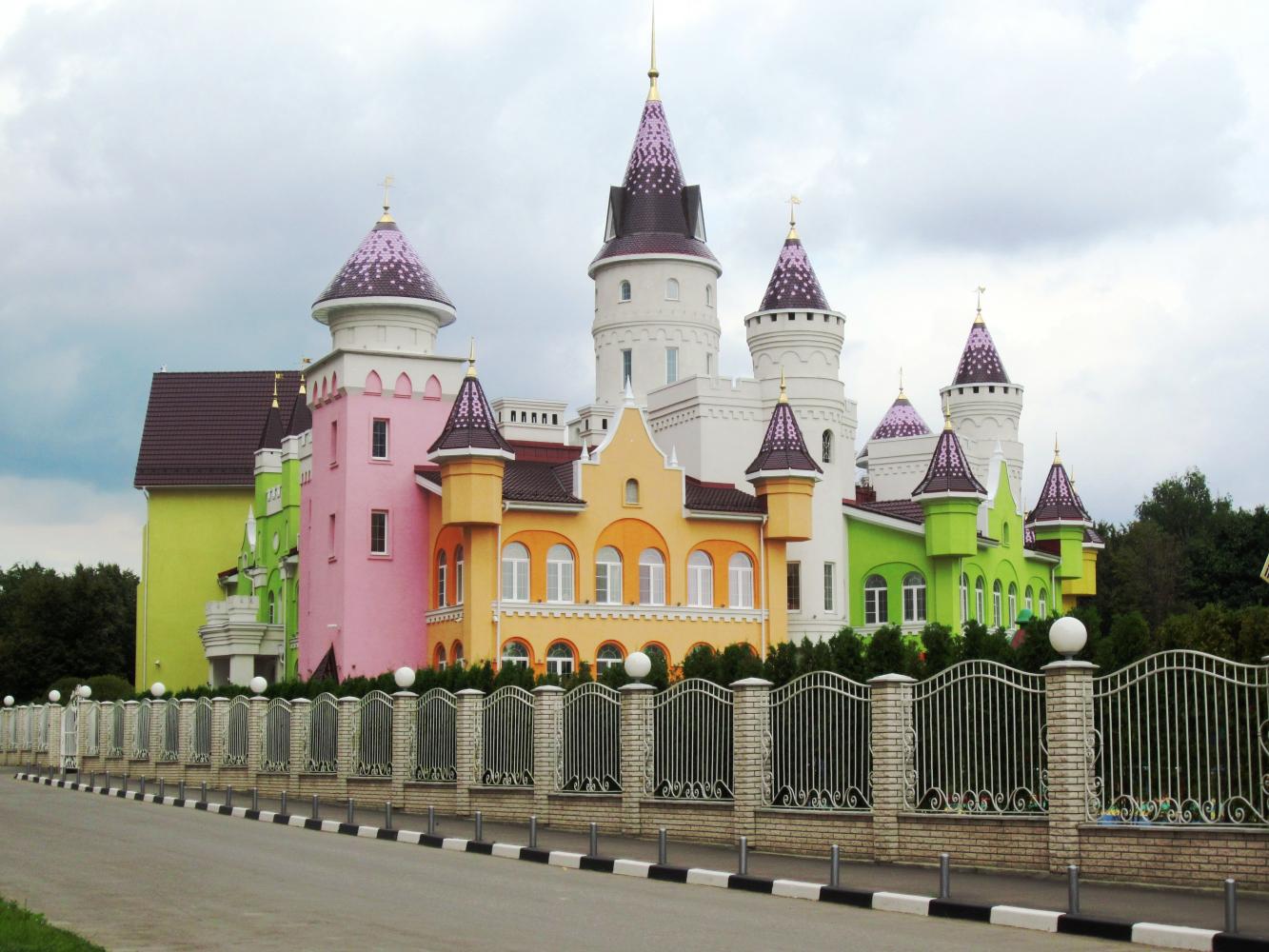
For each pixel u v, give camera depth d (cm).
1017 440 7662
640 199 7081
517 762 3089
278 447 7450
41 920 1492
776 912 1731
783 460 5791
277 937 1474
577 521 5519
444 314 6059
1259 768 1823
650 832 2680
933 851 2167
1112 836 1930
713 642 5681
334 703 3856
